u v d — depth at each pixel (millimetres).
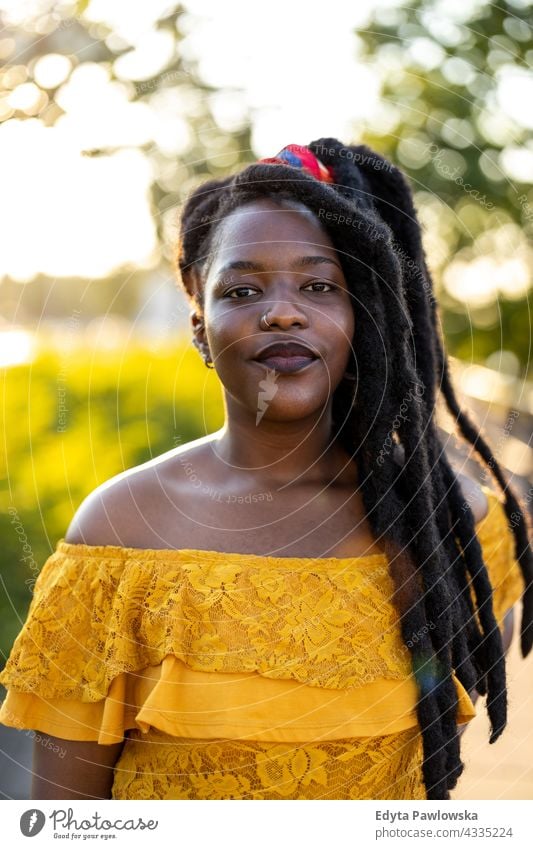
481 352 3416
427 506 1468
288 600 1368
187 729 1329
